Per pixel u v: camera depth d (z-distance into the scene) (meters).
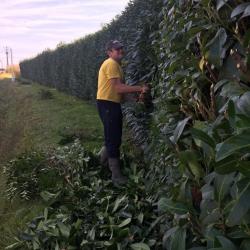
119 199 4.80
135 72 7.02
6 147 13.05
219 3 2.16
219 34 2.18
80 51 20.44
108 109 5.96
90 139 9.65
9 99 31.73
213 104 2.30
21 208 6.64
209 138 2.04
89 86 18.38
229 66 2.17
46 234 4.67
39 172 7.06
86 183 6.00
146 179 5.02
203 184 2.38
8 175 7.43
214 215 2.07
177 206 2.37
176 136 2.52
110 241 4.07
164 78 3.67
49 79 34.84
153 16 6.31
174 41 2.93
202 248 2.25
